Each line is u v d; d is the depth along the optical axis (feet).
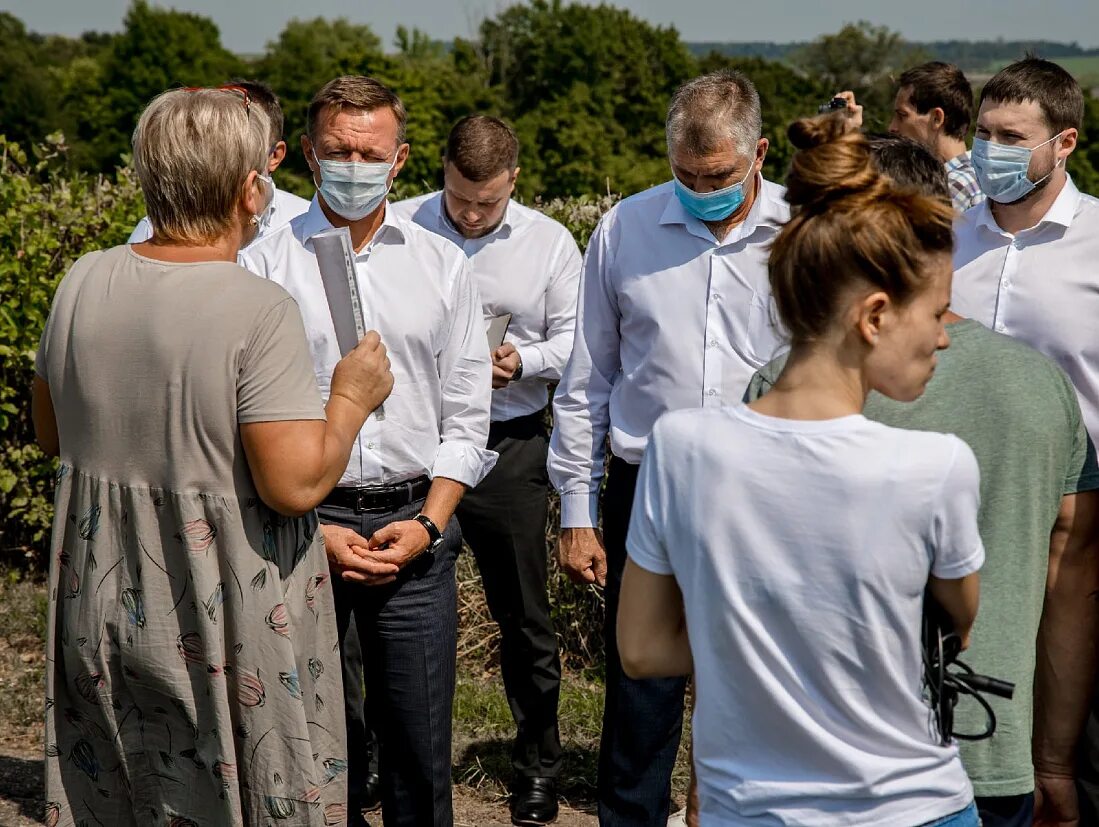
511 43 204.95
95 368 8.07
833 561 5.85
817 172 5.97
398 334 10.84
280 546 8.38
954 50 531.50
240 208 8.43
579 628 18.45
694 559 6.13
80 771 8.66
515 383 14.19
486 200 14.29
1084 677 8.95
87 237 20.70
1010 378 7.35
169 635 8.13
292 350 8.14
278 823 8.37
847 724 6.01
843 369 6.02
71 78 244.22
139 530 8.09
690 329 11.40
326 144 10.67
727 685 6.15
